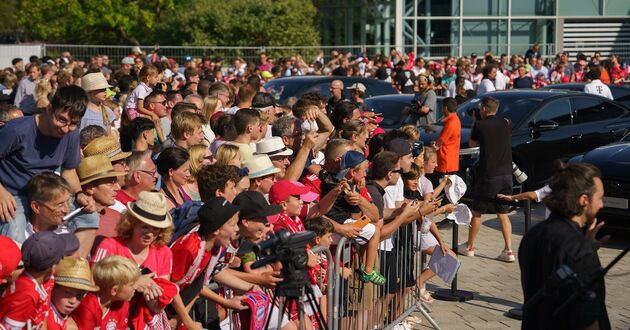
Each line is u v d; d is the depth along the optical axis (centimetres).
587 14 5206
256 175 1048
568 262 732
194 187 1070
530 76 3731
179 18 5469
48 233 700
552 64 4397
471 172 1941
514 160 2064
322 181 1111
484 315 1266
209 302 923
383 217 1120
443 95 3512
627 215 1630
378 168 1116
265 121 1325
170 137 1287
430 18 5128
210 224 812
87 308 727
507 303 1324
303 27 5422
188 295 831
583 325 723
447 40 5156
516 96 2195
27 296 684
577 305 723
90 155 971
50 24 5938
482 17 5156
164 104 1600
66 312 717
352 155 1053
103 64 3909
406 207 1129
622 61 5081
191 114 1207
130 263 733
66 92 894
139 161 943
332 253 1044
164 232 796
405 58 4309
